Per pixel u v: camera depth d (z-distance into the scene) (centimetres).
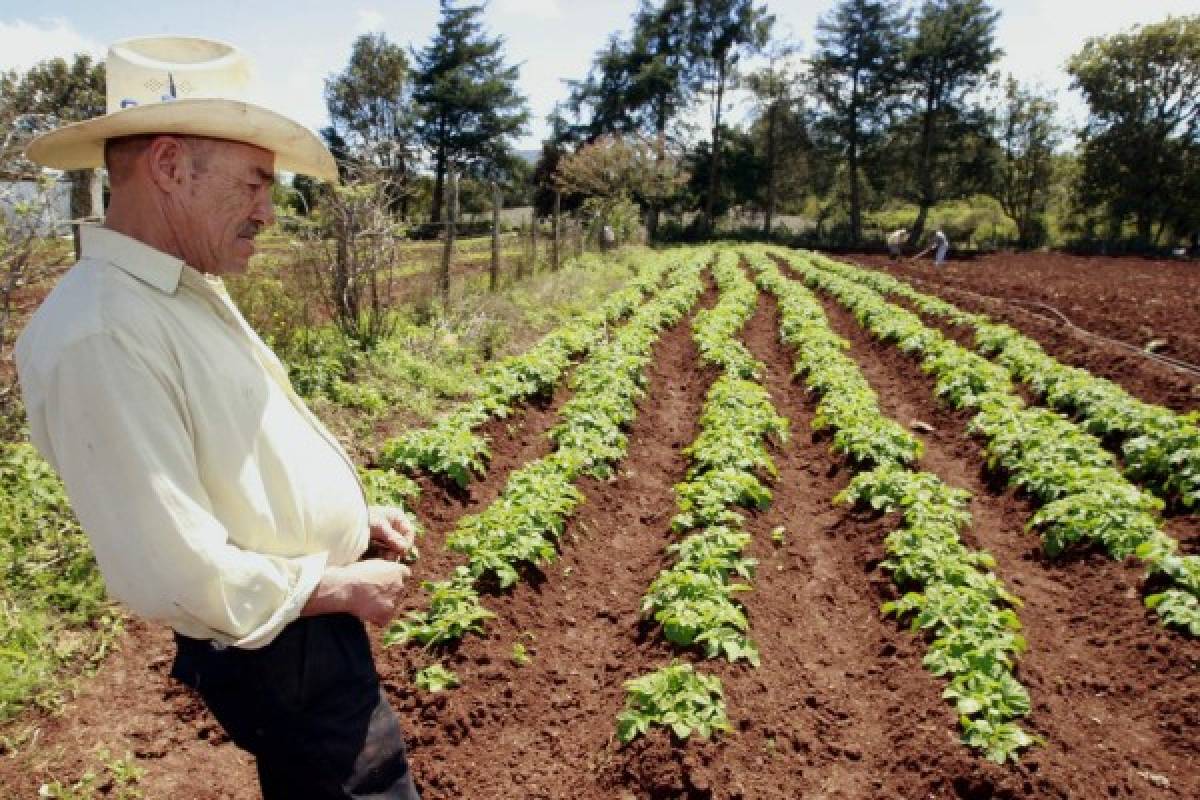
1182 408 989
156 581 180
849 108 5825
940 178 5766
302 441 229
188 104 196
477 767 415
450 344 1212
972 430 935
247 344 228
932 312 1780
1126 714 468
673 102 6156
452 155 5622
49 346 181
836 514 750
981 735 415
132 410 180
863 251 5228
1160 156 4956
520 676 488
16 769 379
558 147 6097
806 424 1026
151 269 199
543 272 2138
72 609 493
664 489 823
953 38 5409
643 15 6197
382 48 4603
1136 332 1491
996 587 561
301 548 224
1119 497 658
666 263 3197
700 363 1278
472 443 779
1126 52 4953
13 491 576
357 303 1141
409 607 538
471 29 5675
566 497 691
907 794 401
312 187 1231
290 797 226
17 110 672
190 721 428
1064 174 5775
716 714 427
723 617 501
